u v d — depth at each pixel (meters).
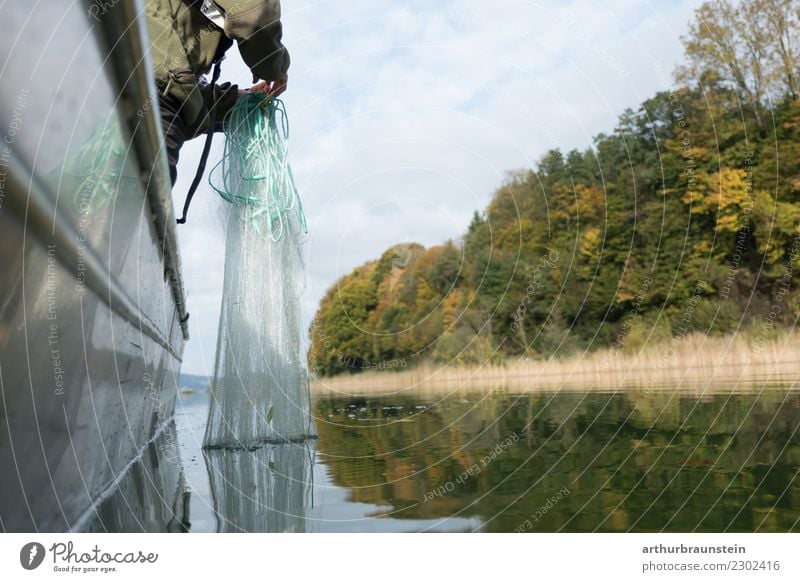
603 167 20.17
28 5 0.86
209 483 1.83
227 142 2.90
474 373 16.83
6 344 0.89
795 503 1.33
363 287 26.23
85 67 1.11
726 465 1.74
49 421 1.10
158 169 1.81
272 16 2.66
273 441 2.78
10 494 0.96
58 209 1.07
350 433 3.32
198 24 2.60
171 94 2.49
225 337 2.77
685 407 3.40
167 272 2.80
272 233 2.88
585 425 2.89
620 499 1.43
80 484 1.34
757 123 16.75
